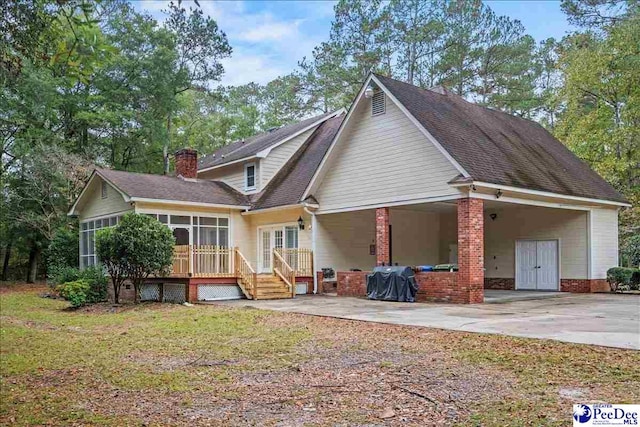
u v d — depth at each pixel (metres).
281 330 10.57
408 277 16.16
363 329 10.41
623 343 8.09
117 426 5.07
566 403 5.32
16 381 6.96
